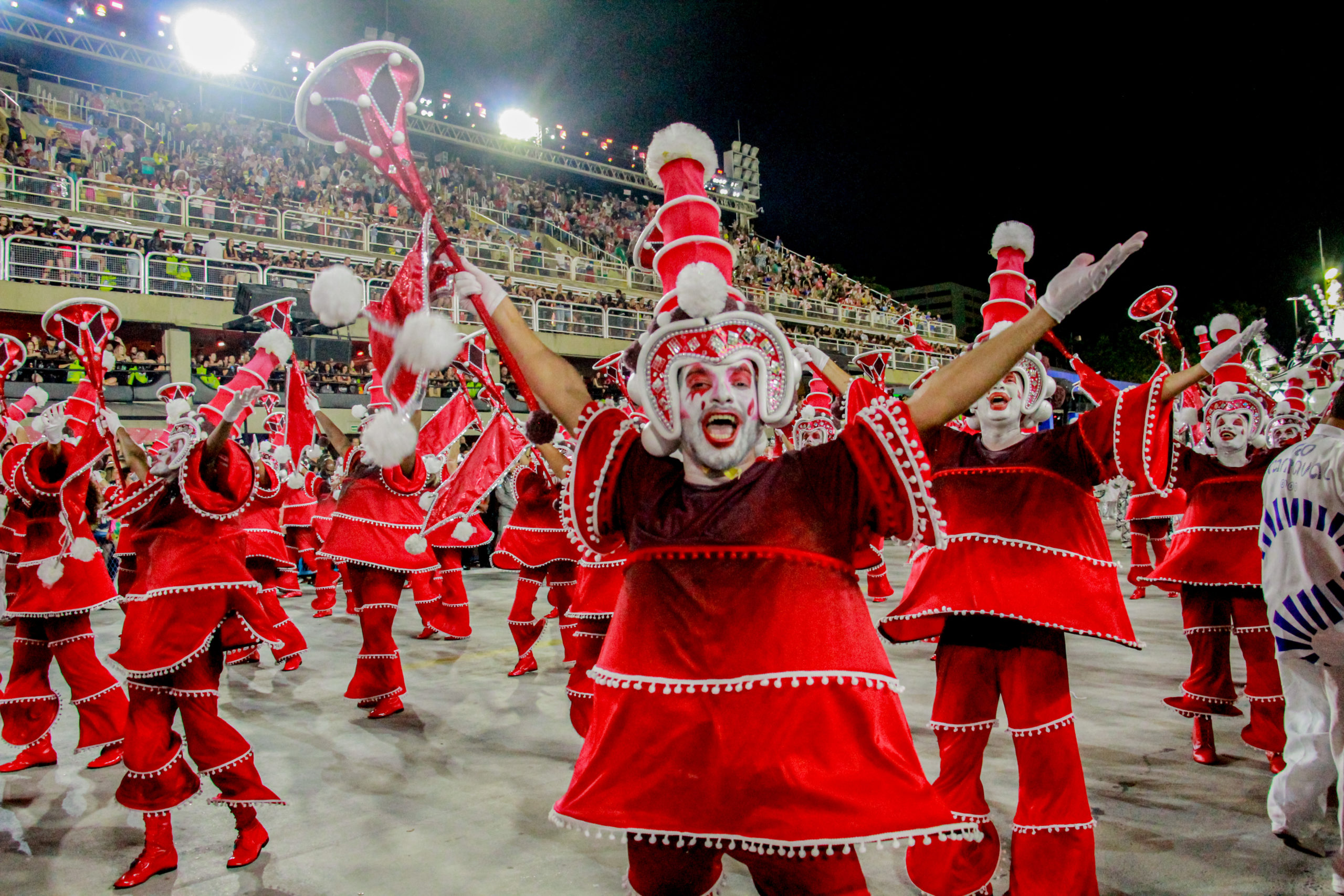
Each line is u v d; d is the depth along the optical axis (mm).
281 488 6688
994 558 3078
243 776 3523
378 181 24312
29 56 23859
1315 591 3117
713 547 1862
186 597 3477
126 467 4039
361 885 3330
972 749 3105
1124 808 3922
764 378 1915
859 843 1666
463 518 4836
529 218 27703
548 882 3332
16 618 4633
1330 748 3242
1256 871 3314
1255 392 4691
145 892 3301
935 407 1860
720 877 2031
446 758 4742
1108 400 3018
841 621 1834
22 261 14352
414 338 1729
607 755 1854
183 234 17312
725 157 37906
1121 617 3068
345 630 8391
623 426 2014
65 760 4914
